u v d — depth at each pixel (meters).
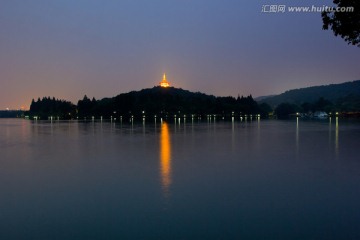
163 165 37.66
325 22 15.47
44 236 17.19
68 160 42.19
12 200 23.52
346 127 130.62
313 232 17.41
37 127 151.62
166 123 186.50
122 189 26.39
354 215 19.84
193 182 28.73
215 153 48.41
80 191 25.83
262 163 38.91
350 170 34.06
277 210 20.91
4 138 82.06
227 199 23.38
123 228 18.16
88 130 117.50
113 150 52.84
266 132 98.81
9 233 17.55
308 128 123.12
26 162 40.84
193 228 18.08
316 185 27.31
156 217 19.75
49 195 24.78
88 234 17.36
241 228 18.00
